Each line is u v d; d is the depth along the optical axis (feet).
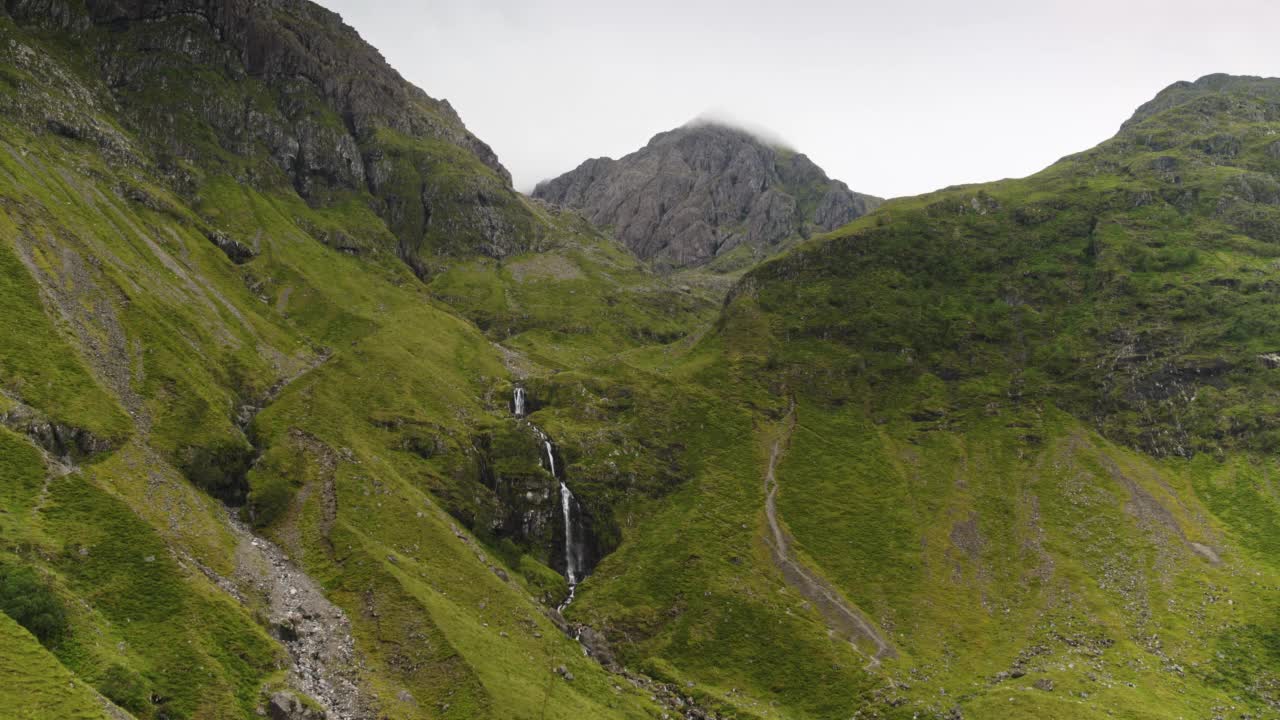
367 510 524.93
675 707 472.44
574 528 646.33
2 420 409.90
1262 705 445.37
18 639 279.90
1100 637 510.17
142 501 429.38
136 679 308.19
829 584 583.99
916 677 496.23
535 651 465.47
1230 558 557.74
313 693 362.12
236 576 419.95
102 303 572.92
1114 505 629.10
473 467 650.43
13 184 622.13
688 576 583.99
